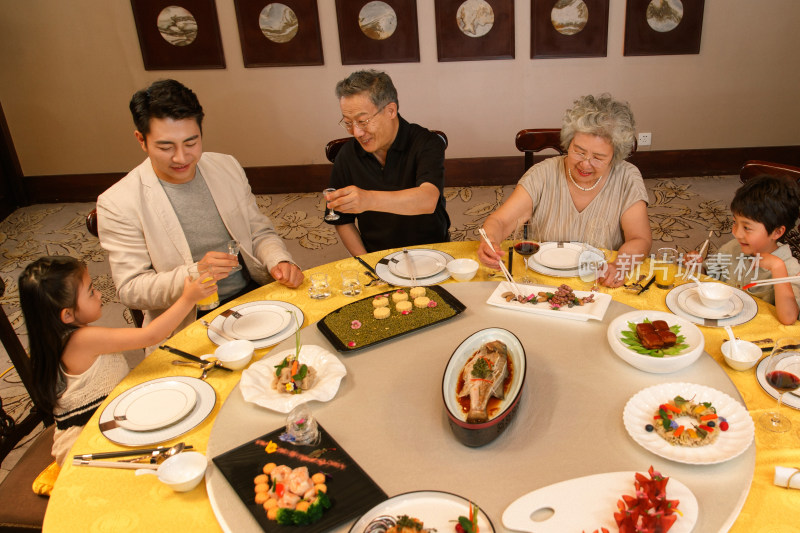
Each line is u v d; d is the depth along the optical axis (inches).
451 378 55.8
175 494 48.5
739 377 57.4
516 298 70.6
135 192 83.9
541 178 90.6
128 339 65.8
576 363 59.4
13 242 187.3
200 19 187.6
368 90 89.4
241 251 93.5
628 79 191.8
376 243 110.2
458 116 199.3
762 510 43.8
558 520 42.2
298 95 198.2
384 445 50.8
